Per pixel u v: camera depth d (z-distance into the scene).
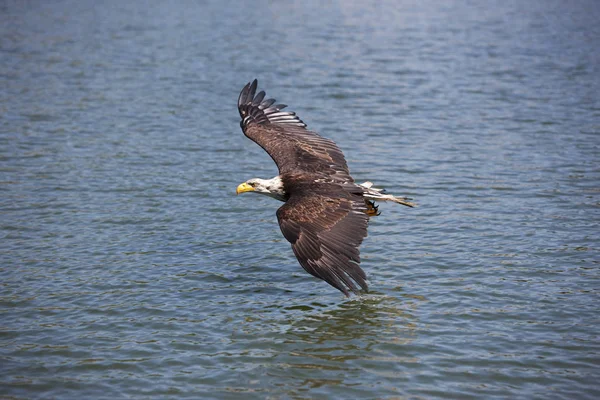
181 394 11.04
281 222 11.40
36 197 19.28
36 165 21.77
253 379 11.42
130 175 21.03
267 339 12.59
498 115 26.89
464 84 31.31
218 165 21.97
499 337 12.47
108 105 28.28
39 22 46.50
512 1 55.62
